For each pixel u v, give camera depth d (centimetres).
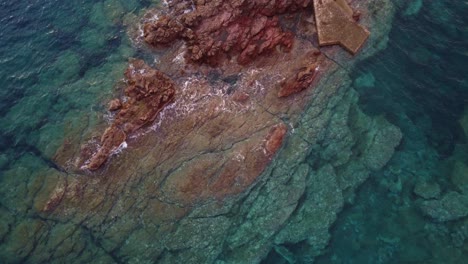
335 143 2559
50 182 2434
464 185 2402
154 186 2430
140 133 2569
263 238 2305
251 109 2655
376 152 2531
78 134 2591
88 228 2322
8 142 2611
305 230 2325
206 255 2264
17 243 2269
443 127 2602
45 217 2344
